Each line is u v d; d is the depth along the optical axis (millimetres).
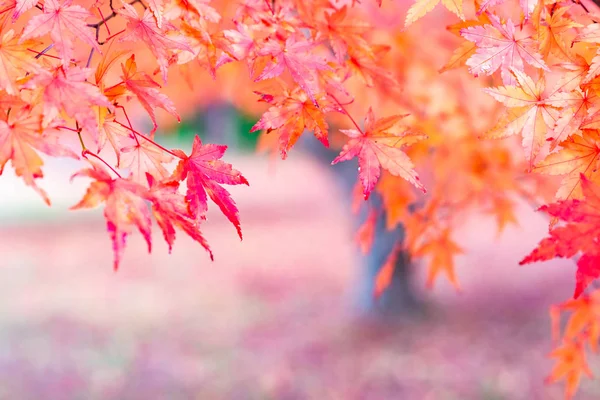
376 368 5883
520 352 6195
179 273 9922
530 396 5199
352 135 1279
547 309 7473
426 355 6207
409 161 1241
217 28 1549
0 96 1014
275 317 7535
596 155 1062
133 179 1211
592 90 1058
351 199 6797
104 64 1141
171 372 5852
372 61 1558
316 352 6340
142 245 12266
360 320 7211
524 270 9422
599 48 1039
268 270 10062
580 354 2244
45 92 973
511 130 1114
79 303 8141
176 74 3254
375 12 2449
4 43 1023
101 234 13172
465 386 5480
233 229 14102
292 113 1309
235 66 2814
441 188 2359
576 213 933
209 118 21172
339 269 9977
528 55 1137
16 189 19031
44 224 14062
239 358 6164
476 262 10125
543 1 1132
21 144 969
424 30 2545
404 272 7258
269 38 1360
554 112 1091
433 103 2369
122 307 7977
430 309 7465
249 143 26797
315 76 1374
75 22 1026
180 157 1139
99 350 6414
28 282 9258
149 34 1145
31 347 6426
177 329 7098
